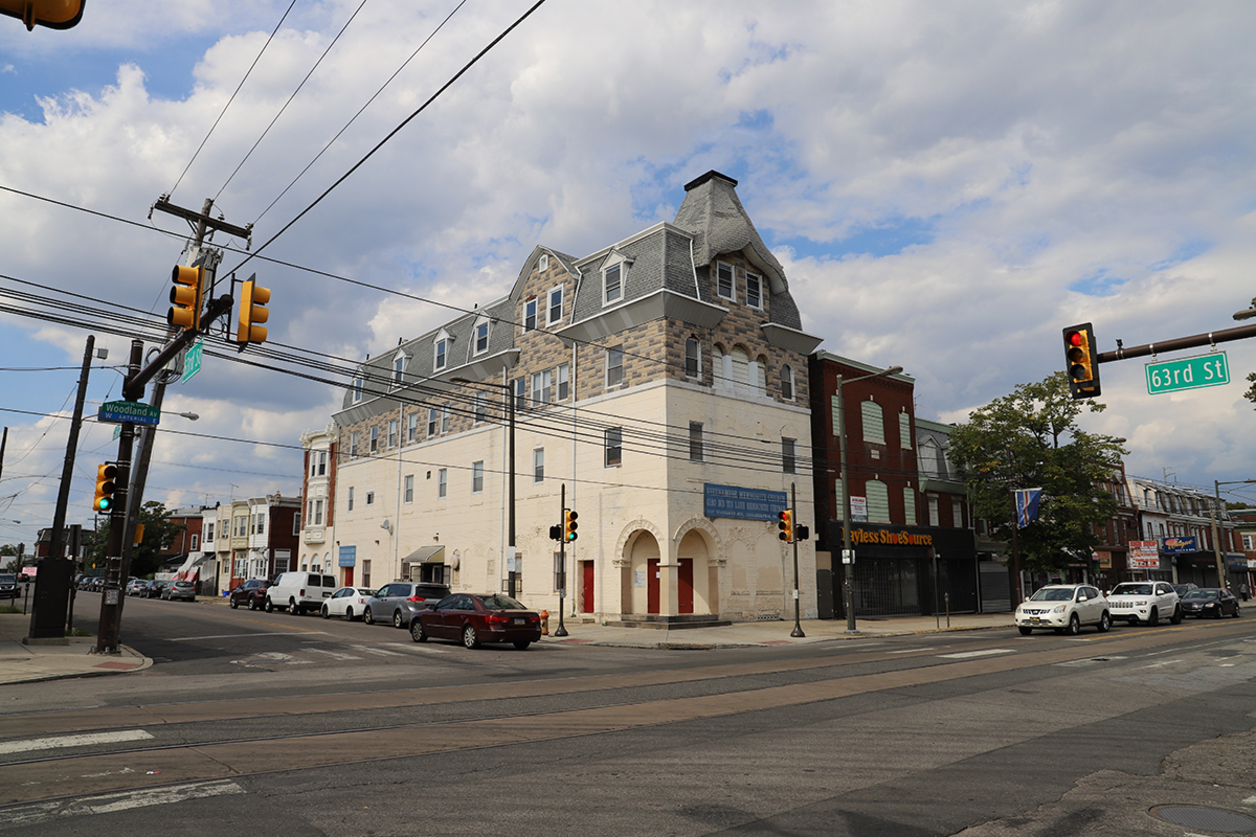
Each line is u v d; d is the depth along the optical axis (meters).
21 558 97.56
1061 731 9.94
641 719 10.46
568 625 31.62
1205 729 10.20
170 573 77.62
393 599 30.11
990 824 6.12
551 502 35.59
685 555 32.66
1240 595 78.31
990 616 41.75
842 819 6.16
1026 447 40.31
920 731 9.78
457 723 10.12
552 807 6.38
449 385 44.03
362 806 6.35
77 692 13.11
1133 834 5.93
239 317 12.84
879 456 40.69
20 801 6.43
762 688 13.61
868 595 38.19
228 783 7.02
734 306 34.47
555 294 37.31
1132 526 63.47
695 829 5.86
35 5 4.92
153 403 21.42
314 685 14.12
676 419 31.14
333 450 55.53
